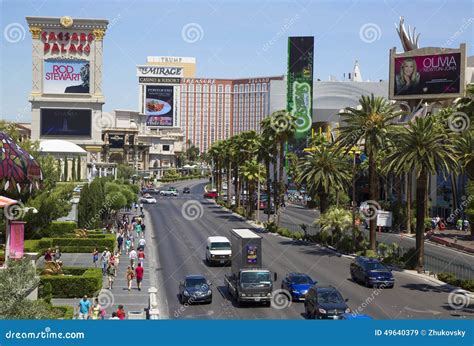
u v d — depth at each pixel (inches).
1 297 836.6
